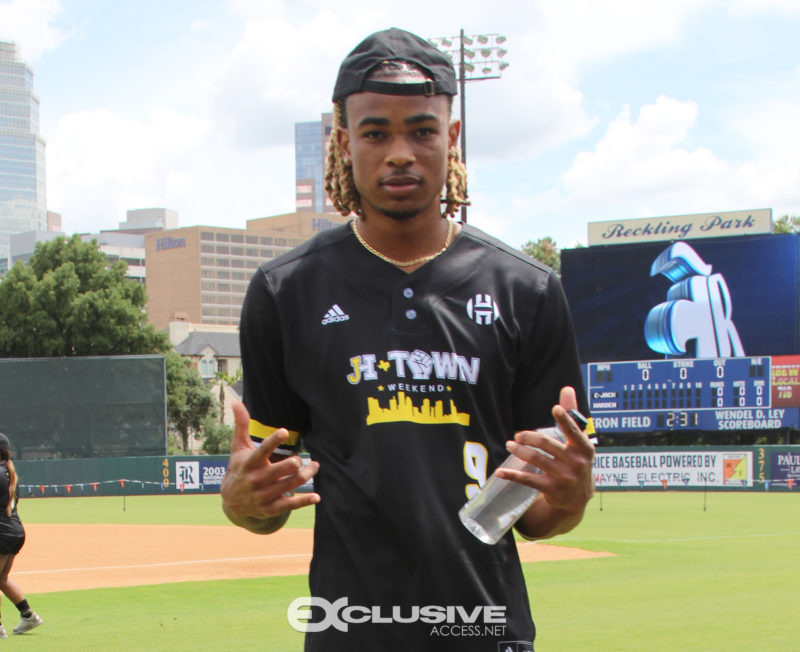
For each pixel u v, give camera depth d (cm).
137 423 3381
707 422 3212
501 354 209
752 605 862
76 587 1066
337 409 205
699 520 2044
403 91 196
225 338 11000
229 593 1001
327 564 202
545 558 1310
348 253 213
